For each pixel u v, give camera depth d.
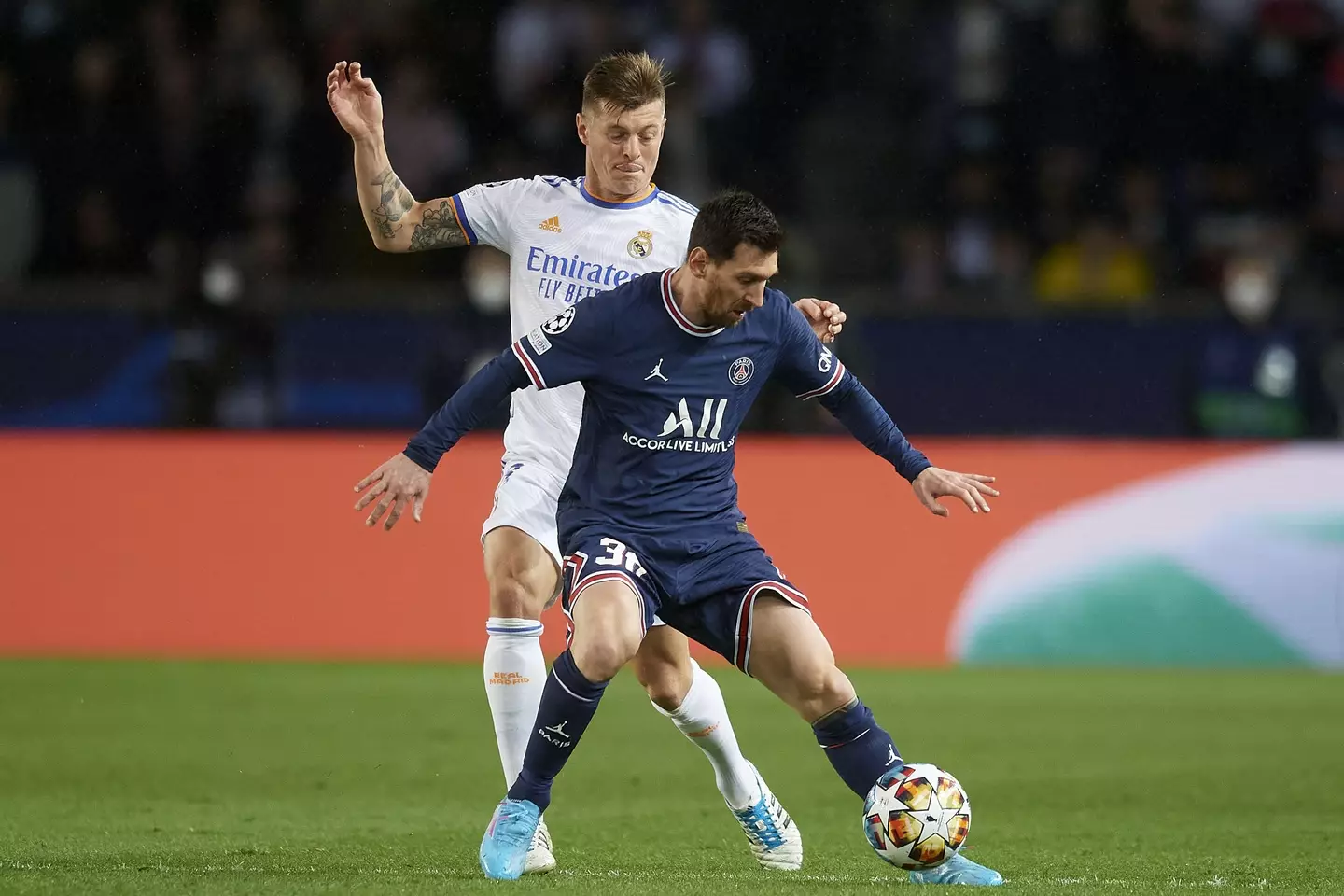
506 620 17.95
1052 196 53.41
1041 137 54.81
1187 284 51.44
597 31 54.25
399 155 53.09
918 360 43.12
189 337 43.09
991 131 54.72
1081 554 38.06
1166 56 55.03
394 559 37.78
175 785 23.27
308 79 53.78
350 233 51.94
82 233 52.00
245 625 37.66
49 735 27.62
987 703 32.41
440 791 23.03
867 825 14.93
